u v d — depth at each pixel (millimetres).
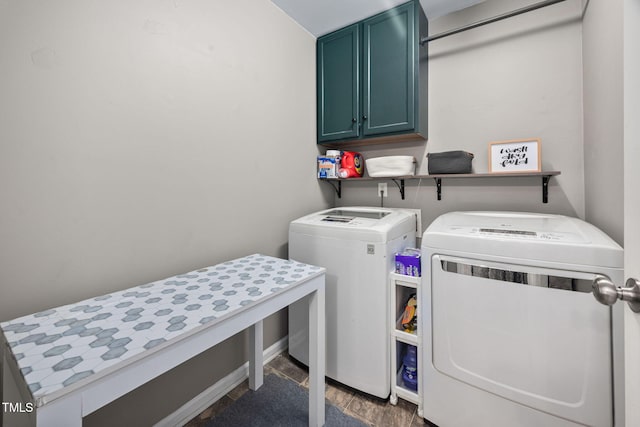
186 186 1388
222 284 1138
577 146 1561
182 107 1357
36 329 794
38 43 941
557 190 1624
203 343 838
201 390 1473
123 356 666
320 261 1629
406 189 2131
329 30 2119
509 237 1103
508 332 1087
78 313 892
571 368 990
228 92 1569
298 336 1771
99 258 1104
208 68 1465
